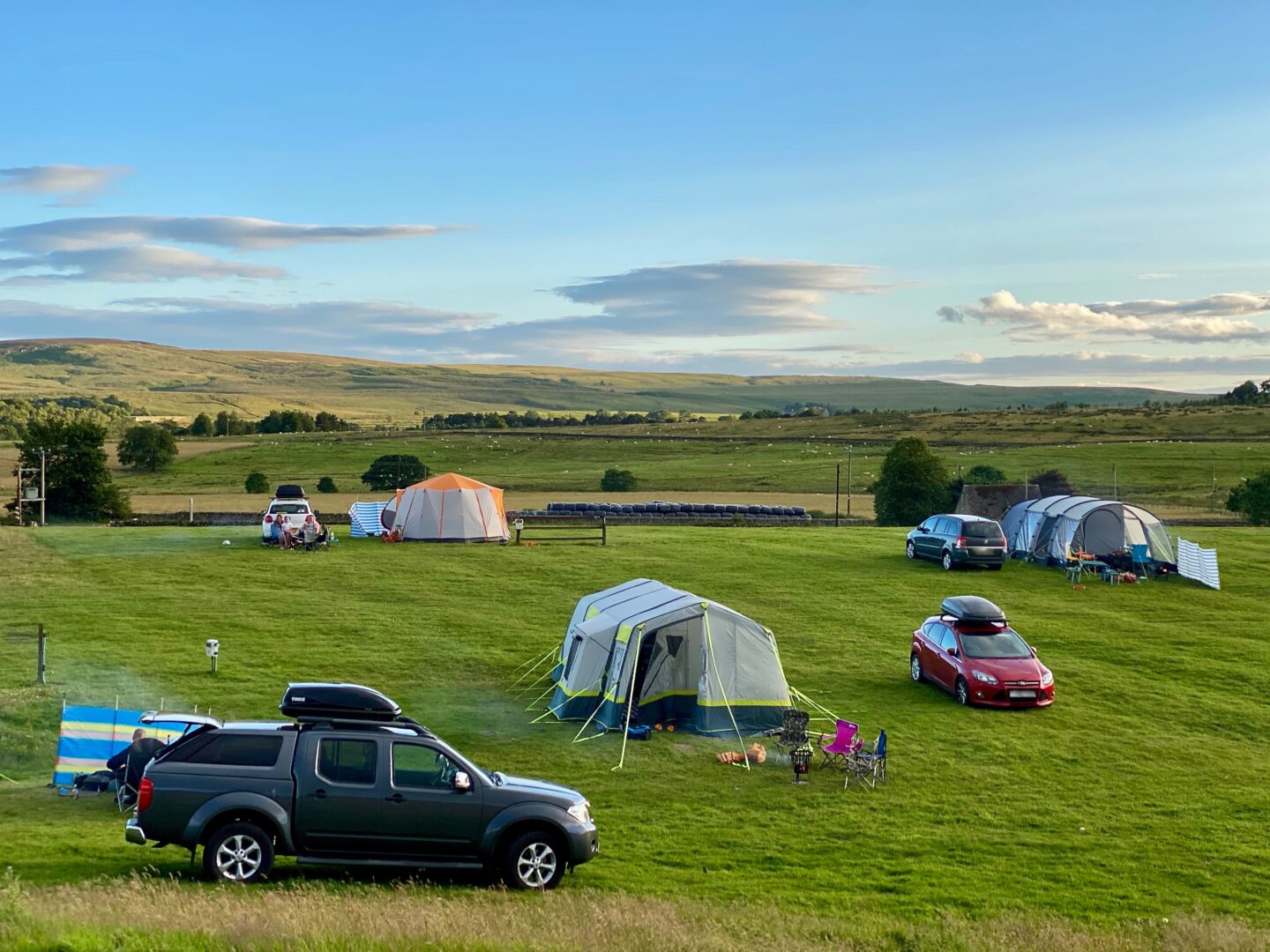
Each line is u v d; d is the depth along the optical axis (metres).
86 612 34.91
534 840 14.29
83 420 84.56
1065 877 16.84
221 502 101.44
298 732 14.25
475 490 53.06
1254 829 19.67
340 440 172.38
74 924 10.59
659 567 45.72
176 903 11.95
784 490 118.56
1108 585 43.34
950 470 117.12
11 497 99.19
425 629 33.78
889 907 15.03
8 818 18.12
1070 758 23.73
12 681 26.56
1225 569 47.06
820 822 19.28
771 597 40.09
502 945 10.74
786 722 22.66
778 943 11.97
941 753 23.84
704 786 21.39
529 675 29.56
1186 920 14.30
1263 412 171.75
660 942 11.47
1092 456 129.38
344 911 11.70
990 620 28.66
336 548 49.47
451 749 14.41
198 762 13.92
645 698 25.16
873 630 35.47
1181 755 24.27
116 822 17.97
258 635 32.31
